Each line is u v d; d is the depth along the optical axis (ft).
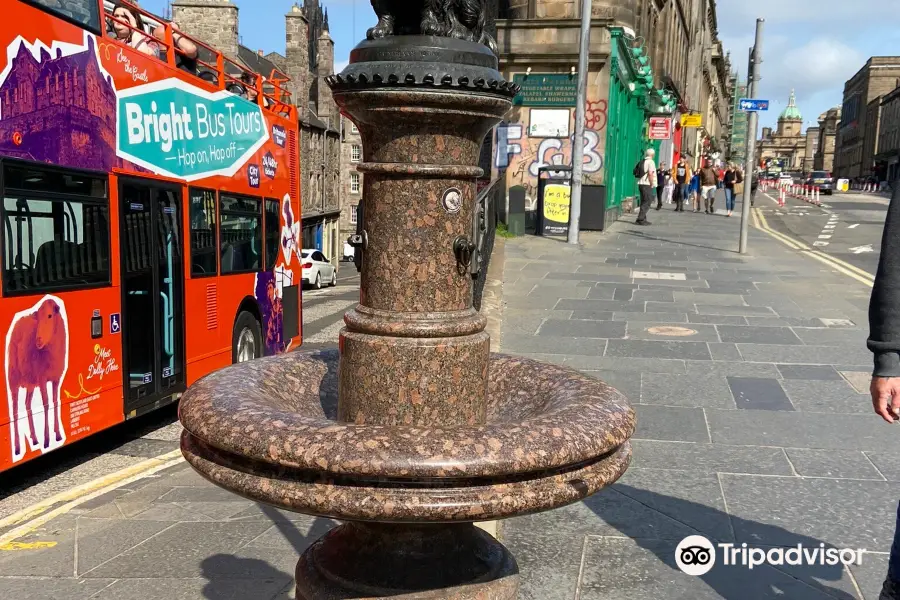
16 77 17.88
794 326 32.73
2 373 17.38
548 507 6.98
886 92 471.21
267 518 15.58
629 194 104.32
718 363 26.66
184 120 26.45
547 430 7.07
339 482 6.76
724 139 436.76
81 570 13.33
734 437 19.45
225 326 29.66
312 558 8.82
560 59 72.38
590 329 31.86
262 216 33.81
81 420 20.26
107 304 21.53
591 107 73.56
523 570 12.76
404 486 6.70
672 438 19.35
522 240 63.57
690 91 194.70
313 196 188.34
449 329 8.09
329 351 10.55
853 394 23.15
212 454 7.47
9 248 17.66
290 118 38.27
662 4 120.67
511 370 10.12
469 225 8.34
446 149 8.07
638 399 22.59
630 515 14.90
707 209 108.99
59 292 19.38
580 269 48.67
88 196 20.77
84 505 16.74
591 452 7.10
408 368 8.02
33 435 18.38
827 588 12.22
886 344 8.56
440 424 8.09
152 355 24.04
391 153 8.07
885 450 18.57
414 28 8.45
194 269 27.04
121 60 22.52
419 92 7.66
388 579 8.27
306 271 101.50
